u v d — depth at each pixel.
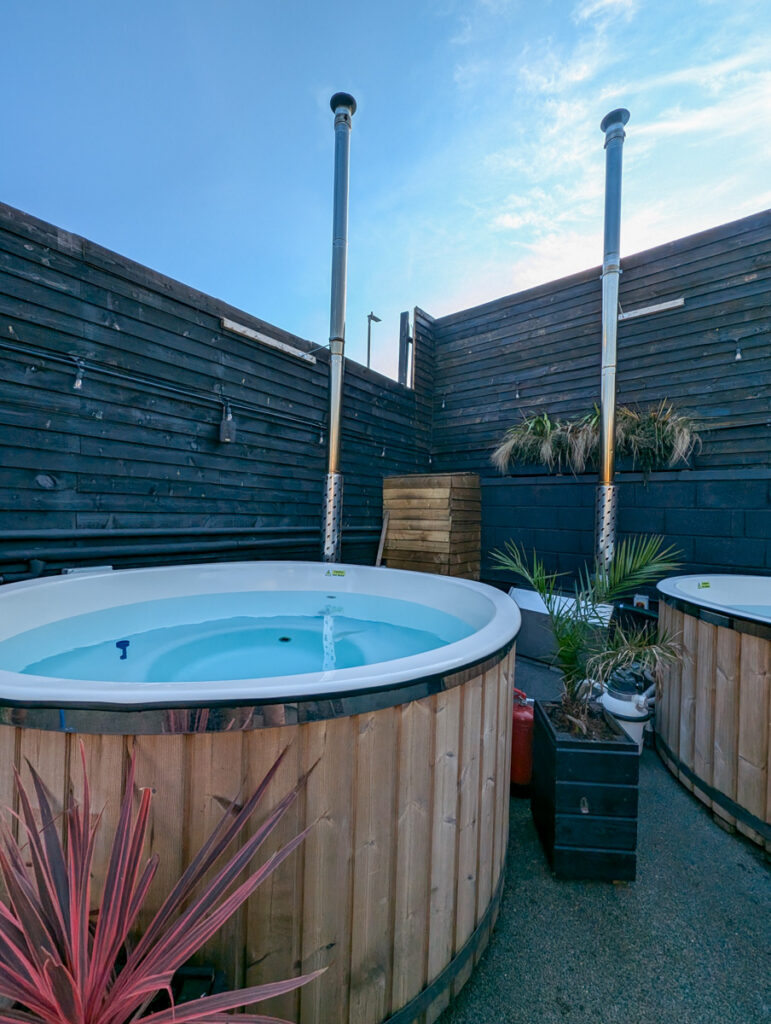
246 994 0.67
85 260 2.70
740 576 3.16
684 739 2.22
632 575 1.95
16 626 2.01
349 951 0.98
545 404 4.86
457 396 5.54
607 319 3.43
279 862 0.75
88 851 0.71
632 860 1.58
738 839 1.86
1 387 2.40
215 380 3.42
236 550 3.58
